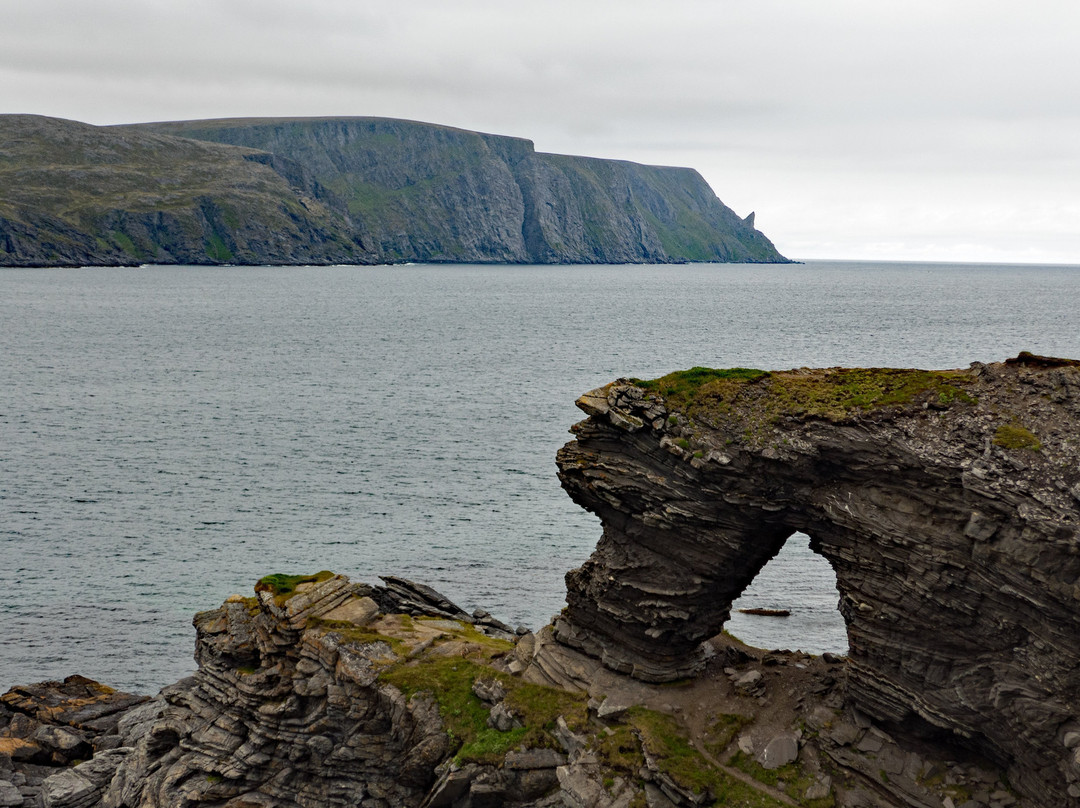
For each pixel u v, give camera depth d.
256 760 33.66
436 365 145.25
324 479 79.69
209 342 172.00
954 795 26.05
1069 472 23.69
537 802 29.23
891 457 26.61
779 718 30.09
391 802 32.12
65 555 62.34
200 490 76.25
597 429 32.81
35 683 47.22
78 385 121.81
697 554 31.19
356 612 37.16
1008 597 24.22
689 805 27.09
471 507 72.88
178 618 54.53
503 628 43.59
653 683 32.34
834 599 57.78
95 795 36.84
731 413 30.17
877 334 195.50
